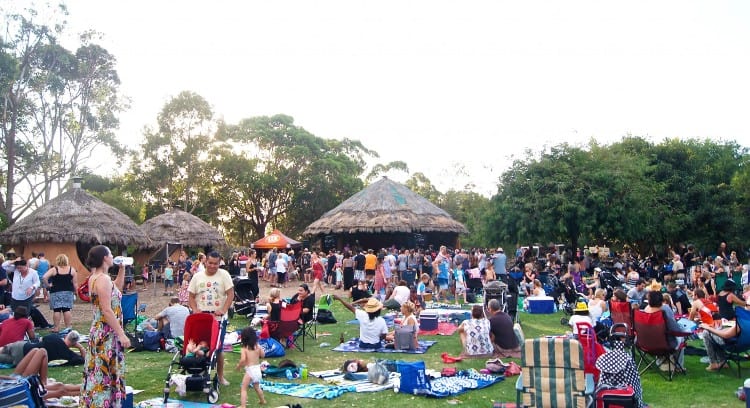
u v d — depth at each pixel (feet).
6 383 20.61
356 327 48.47
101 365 20.10
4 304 48.08
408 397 25.98
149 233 110.73
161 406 23.79
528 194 101.24
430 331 45.06
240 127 174.40
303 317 40.16
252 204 174.91
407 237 115.03
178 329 38.78
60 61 124.77
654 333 28.76
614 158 106.01
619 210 96.94
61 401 23.86
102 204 86.28
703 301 41.22
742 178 122.93
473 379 29.01
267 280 106.42
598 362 22.08
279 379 29.91
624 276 78.84
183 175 160.66
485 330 35.17
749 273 62.44
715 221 124.47
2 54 108.99
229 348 37.32
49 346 32.09
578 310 34.12
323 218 121.08
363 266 77.56
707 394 26.02
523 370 19.75
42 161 125.18
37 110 126.21
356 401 25.45
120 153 140.36
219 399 25.58
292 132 172.65
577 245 103.60
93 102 132.36
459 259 77.36
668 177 129.08
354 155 201.36
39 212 80.89
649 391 26.61
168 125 160.56
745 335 28.91
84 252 81.97
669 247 135.54
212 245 117.50
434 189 207.82
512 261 111.55
